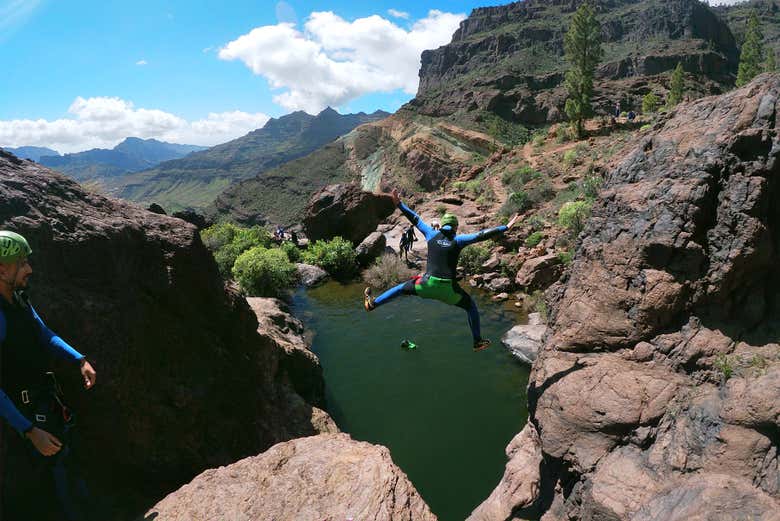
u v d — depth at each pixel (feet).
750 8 552.41
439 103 433.07
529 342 39.58
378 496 12.90
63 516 12.94
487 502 20.61
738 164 17.08
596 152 107.34
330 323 49.73
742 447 12.71
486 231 16.21
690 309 16.84
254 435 23.56
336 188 87.20
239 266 57.93
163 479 18.85
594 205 22.44
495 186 115.75
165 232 22.16
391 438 29.01
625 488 14.05
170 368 20.26
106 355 17.21
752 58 173.88
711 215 17.30
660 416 15.19
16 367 10.15
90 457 16.19
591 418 16.29
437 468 26.02
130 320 18.54
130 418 17.81
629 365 17.19
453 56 627.05
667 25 410.11
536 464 20.63
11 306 9.98
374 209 87.20
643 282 17.87
